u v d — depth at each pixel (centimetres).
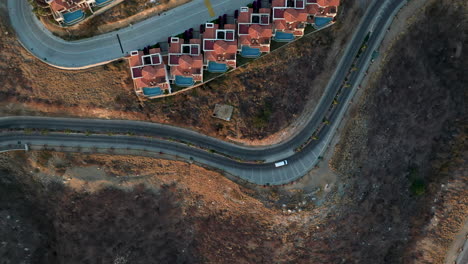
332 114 6756
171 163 6650
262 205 6575
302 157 6688
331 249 6938
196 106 6400
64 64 6288
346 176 6769
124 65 6253
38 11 5894
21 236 6788
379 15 6994
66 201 6706
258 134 6450
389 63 6962
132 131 6631
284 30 6050
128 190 6756
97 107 6412
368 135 6919
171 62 5938
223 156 6681
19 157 6600
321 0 5891
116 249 6962
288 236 6762
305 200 6581
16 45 6316
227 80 6291
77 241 6812
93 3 5978
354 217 6925
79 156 6556
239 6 6259
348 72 6812
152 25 6266
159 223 7019
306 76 6475
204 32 5978
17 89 6375
